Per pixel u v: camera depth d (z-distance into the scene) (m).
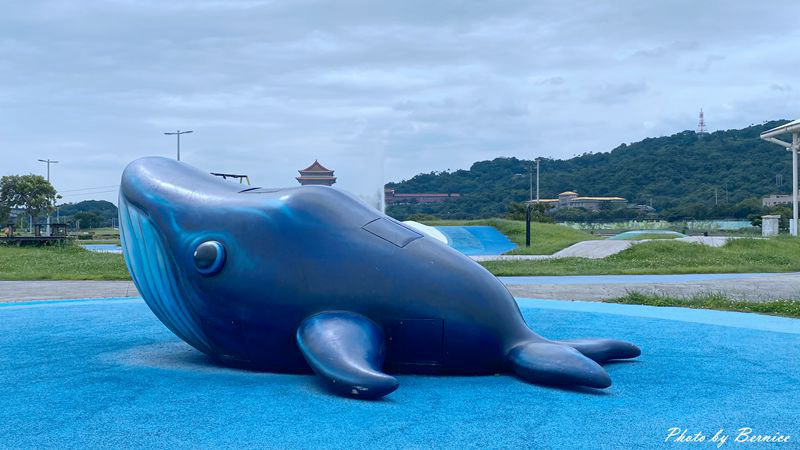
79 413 5.29
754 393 6.05
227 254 6.45
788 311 11.76
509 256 33.31
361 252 6.32
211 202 6.75
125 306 12.91
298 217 6.45
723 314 11.77
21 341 8.73
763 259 27.27
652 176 137.12
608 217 105.19
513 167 157.25
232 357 6.84
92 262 26.53
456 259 6.52
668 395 5.95
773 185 118.56
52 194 69.50
